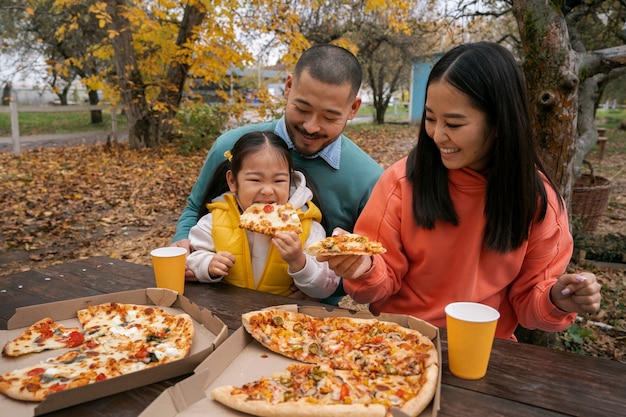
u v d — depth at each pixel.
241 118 12.09
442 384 1.27
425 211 1.80
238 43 9.23
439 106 1.56
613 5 6.60
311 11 12.98
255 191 2.05
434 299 1.94
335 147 2.45
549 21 2.52
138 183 8.48
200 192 2.68
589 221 5.75
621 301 4.17
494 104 1.53
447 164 1.66
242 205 2.13
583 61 2.68
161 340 1.46
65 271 2.12
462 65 1.51
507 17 9.59
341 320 1.55
